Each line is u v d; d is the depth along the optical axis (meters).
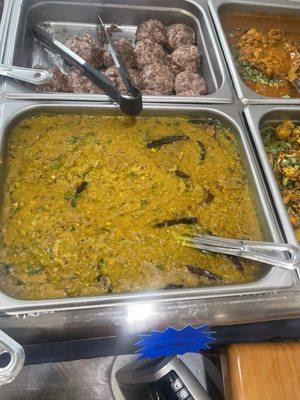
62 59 0.48
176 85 0.47
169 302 0.30
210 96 0.44
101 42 0.52
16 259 0.32
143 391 0.36
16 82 0.41
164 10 0.54
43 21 0.52
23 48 0.47
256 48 0.54
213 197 0.38
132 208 0.36
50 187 0.37
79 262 0.33
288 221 0.36
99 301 0.29
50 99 0.40
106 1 0.52
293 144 0.45
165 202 0.37
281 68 0.54
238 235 0.36
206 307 0.31
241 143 0.41
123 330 0.30
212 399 0.37
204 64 0.51
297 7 0.57
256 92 0.47
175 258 0.34
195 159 0.40
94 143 0.40
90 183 0.37
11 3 0.48
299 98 0.47
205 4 0.54
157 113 0.42
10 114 0.38
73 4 0.52
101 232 0.34
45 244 0.33
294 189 0.42
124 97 0.39
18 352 0.25
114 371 0.42
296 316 0.32
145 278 0.32
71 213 0.35
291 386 0.29
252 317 0.31
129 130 0.41
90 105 0.41
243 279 0.33
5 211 0.34
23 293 0.30
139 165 0.39
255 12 0.57
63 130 0.40
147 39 0.50
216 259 0.34
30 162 0.38
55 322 0.29
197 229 0.36
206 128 0.43
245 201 0.38
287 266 0.32
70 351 0.30
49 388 0.42
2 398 0.41
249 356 0.30
